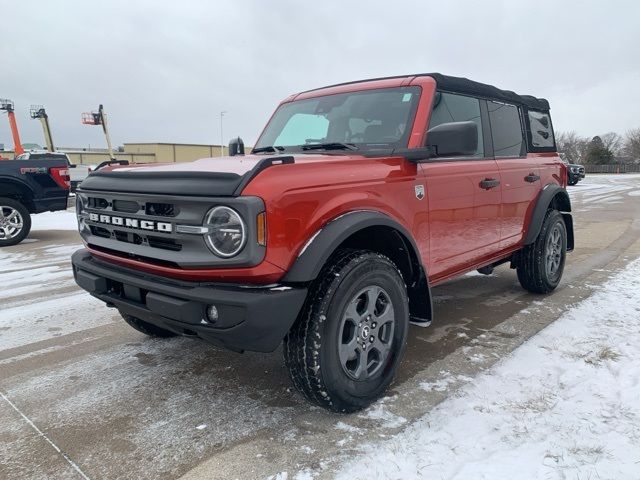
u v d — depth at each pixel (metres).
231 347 2.46
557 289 5.28
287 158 2.47
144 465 2.35
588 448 2.34
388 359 2.91
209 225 2.34
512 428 2.54
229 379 3.25
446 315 4.47
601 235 9.16
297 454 2.39
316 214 2.51
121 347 3.84
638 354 3.42
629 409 2.69
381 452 2.37
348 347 2.66
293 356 2.54
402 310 2.94
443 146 2.92
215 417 2.77
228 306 2.30
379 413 2.75
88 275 3.02
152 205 2.59
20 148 37.91
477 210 3.82
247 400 2.96
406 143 3.25
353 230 2.56
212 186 2.37
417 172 3.19
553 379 3.09
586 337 3.77
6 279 6.18
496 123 4.26
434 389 3.02
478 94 3.99
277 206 2.34
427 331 4.05
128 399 2.99
